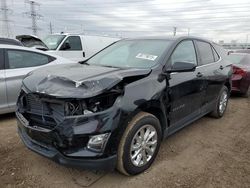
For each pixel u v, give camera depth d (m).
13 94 5.41
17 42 8.95
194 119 4.77
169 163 3.77
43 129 3.01
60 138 2.86
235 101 8.13
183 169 3.62
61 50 11.27
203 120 5.85
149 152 3.55
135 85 3.26
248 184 3.32
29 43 11.21
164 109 3.69
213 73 5.12
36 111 3.13
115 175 3.41
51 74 3.32
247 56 8.97
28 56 5.77
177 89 3.92
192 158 3.96
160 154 4.04
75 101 2.84
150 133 3.53
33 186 3.14
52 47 11.38
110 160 2.99
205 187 3.23
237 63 8.62
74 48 11.71
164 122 3.78
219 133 5.08
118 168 3.23
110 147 2.95
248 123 5.79
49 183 3.21
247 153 4.21
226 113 6.55
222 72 5.54
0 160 3.71
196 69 4.55
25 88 3.29
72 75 3.18
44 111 3.04
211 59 5.34
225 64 5.84
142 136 3.39
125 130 3.12
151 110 3.56
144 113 3.36
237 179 3.42
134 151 3.32
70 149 2.86
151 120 3.43
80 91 2.86
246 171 3.62
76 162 2.87
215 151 4.24
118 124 2.96
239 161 3.92
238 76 8.25
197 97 4.61
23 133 3.41
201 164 3.79
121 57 4.33
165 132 3.87
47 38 12.20
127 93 3.12
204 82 4.73
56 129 2.88
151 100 3.35
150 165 3.62
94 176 3.38
